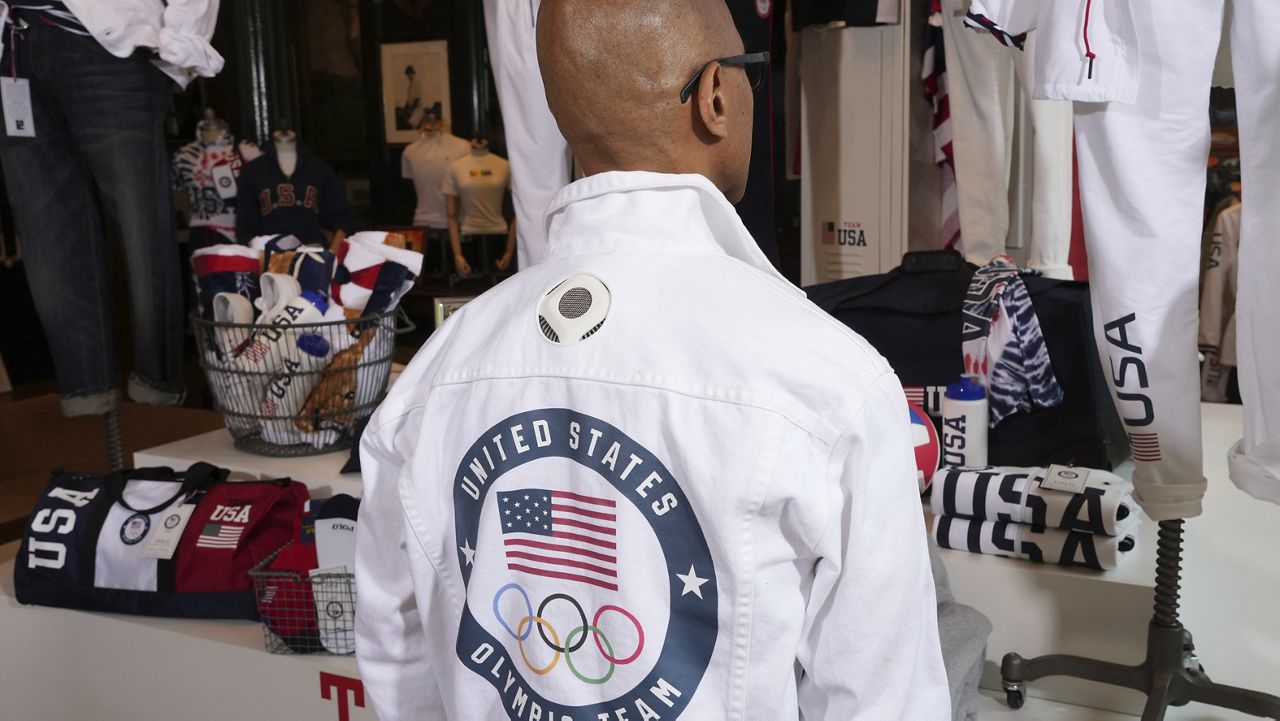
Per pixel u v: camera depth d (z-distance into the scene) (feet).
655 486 2.50
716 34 2.73
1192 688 6.03
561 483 2.65
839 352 2.46
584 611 2.64
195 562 7.23
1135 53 5.43
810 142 13.61
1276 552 8.04
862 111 12.85
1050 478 6.72
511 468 2.71
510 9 10.62
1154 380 5.80
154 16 8.77
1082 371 7.67
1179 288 5.71
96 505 7.49
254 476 8.13
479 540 2.78
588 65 2.68
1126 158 5.61
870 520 2.44
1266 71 5.21
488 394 2.75
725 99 2.74
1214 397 14.03
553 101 2.79
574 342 2.63
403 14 27.81
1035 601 6.58
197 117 24.30
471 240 24.93
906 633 2.52
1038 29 5.73
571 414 2.61
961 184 11.56
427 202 23.59
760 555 2.44
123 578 7.30
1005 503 6.73
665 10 2.65
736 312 2.51
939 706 2.67
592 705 2.64
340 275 8.29
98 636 7.35
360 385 8.20
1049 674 6.33
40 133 9.13
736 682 2.49
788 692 2.53
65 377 9.64
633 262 2.66
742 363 2.44
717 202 2.71
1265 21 5.17
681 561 2.51
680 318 2.54
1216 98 7.62
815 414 2.40
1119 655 6.38
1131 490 6.63
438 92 28.09
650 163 2.76
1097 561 6.45
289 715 6.76
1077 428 7.72
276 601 6.65
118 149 8.98
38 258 9.39
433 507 2.90
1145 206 5.63
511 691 2.78
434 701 3.26
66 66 8.78
